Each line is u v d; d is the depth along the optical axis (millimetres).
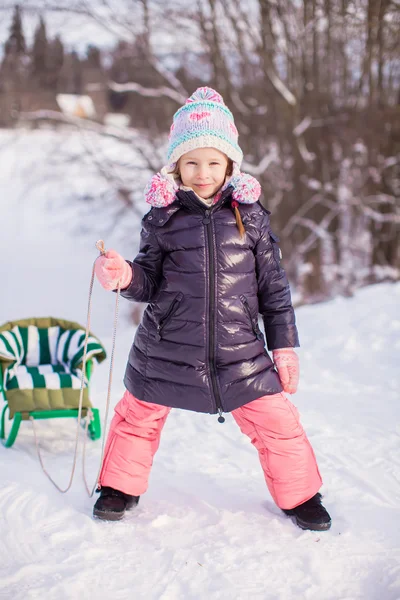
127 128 14406
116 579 2367
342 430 4008
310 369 5473
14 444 3721
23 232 23594
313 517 2713
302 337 6457
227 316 2646
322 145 14797
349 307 7375
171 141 2783
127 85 13891
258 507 2967
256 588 2322
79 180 14438
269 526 2768
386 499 3043
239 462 3541
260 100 14516
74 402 3705
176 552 2543
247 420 2766
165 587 2324
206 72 14312
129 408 2824
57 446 3719
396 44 12289
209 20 13484
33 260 21422
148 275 2684
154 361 2703
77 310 18047
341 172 14703
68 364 4109
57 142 14047
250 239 2719
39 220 24531
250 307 2711
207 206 2676
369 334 6199
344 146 14688
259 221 2748
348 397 4734
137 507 2947
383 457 3559
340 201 14289
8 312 17984
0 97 13914
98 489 2887
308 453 2775
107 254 2508
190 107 2740
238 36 13664
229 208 2730
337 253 15328
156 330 2686
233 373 2646
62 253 22109
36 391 3695
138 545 2609
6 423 4059
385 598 2270
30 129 14016
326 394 4828
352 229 15586
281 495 2768
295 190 14664
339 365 5520
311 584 2346
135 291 2602
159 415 2826
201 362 2643
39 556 2520
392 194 14164
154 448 2896
